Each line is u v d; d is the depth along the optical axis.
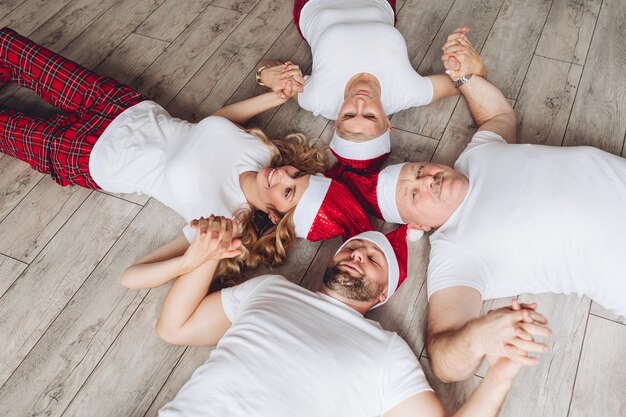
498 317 1.21
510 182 1.60
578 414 1.50
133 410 1.57
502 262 1.54
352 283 1.52
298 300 1.47
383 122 1.88
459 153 2.05
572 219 1.48
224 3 2.63
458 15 2.47
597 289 1.52
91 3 2.66
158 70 2.39
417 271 1.80
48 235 1.93
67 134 1.93
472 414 1.26
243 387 1.26
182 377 1.62
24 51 2.02
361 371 1.33
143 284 1.60
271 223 1.87
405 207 1.72
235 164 1.84
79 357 1.66
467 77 1.98
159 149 1.90
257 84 2.32
